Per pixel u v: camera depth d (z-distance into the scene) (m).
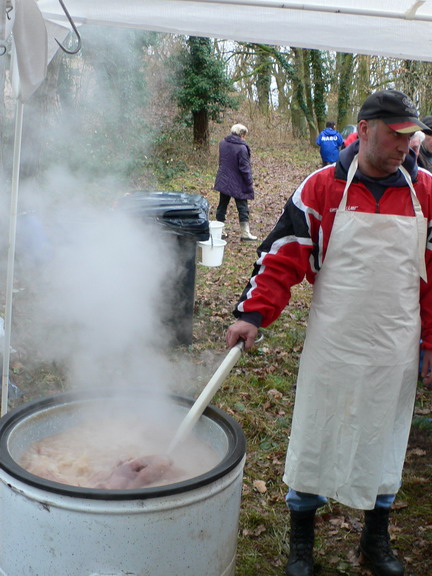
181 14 3.10
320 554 2.80
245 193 8.85
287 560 2.73
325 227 2.27
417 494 3.30
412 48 3.21
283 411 4.12
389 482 2.42
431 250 2.29
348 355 2.27
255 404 4.20
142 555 1.69
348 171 2.21
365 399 2.29
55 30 3.07
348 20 3.00
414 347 2.34
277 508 3.12
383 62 20.25
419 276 2.31
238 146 8.70
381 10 2.83
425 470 3.52
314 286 2.40
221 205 9.06
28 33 2.69
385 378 2.28
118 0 2.95
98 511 1.64
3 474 1.76
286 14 3.02
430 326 2.37
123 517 1.65
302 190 2.28
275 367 4.79
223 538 1.88
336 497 2.39
